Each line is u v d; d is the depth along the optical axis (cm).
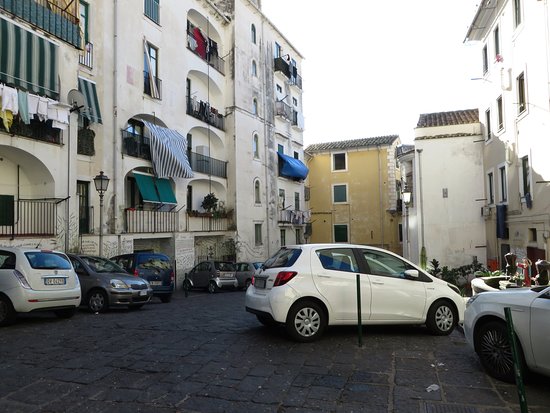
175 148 2352
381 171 4384
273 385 521
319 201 4559
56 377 550
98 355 653
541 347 491
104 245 1866
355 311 758
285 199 3891
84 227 1862
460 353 671
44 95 1482
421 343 736
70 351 680
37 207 1555
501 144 1991
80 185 1858
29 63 1431
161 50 2392
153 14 2341
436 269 1911
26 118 1377
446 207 2384
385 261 813
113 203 1989
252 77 3372
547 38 1424
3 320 933
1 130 1407
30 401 471
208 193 2928
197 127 2769
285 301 729
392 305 777
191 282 2353
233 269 2345
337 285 754
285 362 616
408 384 527
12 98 1331
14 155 1519
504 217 1928
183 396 486
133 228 2108
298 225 4022
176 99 2516
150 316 1070
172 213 2416
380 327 871
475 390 508
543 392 500
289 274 745
